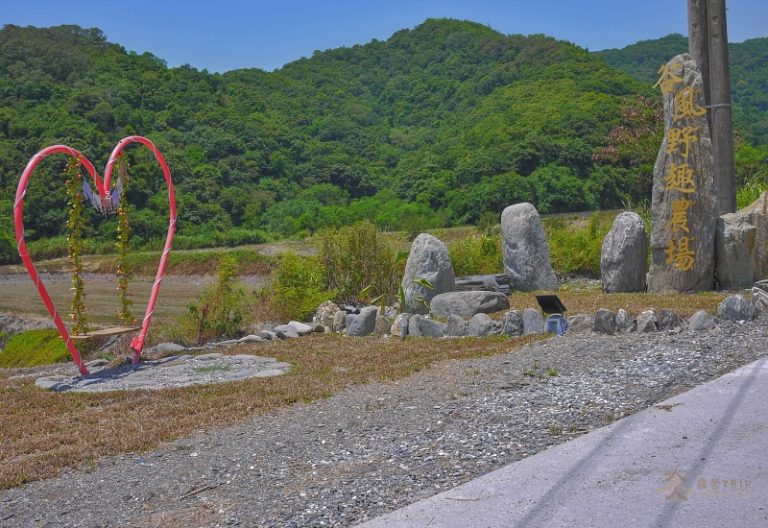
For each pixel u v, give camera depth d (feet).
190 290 107.55
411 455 18.97
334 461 19.01
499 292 42.39
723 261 42.29
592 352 28.63
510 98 253.65
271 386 27.61
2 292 114.01
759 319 31.89
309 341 38.04
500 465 17.89
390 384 27.02
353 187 252.83
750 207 48.29
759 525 13.76
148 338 42.70
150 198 192.34
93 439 22.15
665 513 14.49
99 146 195.42
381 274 49.90
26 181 30.40
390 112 351.87
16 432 23.49
